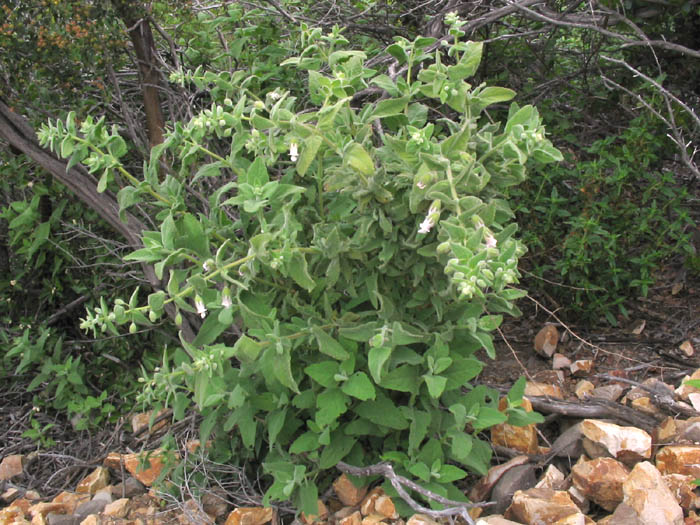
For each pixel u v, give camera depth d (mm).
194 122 939
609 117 1660
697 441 973
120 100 1355
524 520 891
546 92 1652
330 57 936
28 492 1225
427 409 946
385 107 934
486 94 921
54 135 928
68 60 1282
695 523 853
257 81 1340
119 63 1376
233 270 920
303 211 989
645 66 1586
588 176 1346
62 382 1351
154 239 901
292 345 887
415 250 895
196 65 1473
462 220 758
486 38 1590
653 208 1326
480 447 981
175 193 989
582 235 1329
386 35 1597
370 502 957
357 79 936
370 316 993
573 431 1049
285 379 848
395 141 854
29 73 1284
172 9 1330
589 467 928
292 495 996
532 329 1440
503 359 1359
